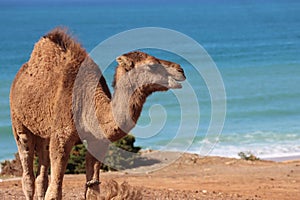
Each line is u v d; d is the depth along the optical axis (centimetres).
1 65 7650
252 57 8669
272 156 3078
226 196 1545
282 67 7444
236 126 3956
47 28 15150
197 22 16775
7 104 4581
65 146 1056
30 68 1089
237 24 15900
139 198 709
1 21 18475
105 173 1998
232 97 5250
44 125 1073
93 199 757
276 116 4369
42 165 1133
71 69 1051
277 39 11706
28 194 1146
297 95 5316
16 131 1138
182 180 1877
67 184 1708
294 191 1683
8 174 2228
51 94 1055
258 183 1823
